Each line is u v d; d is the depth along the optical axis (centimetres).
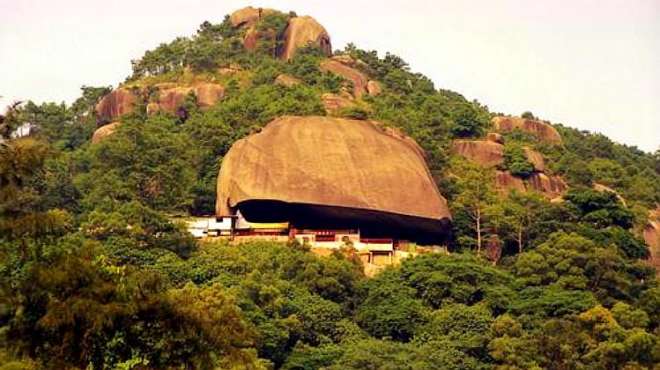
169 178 13200
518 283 11162
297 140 12812
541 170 15588
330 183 12319
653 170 18575
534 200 13825
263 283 10138
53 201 12712
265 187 12275
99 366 3819
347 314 10644
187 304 4072
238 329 4244
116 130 15088
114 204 12069
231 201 12456
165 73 19425
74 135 17350
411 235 12662
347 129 13188
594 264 11331
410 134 14812
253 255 11050
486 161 15612
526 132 17812
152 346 3919
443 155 14888
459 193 13838
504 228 13112
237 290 9656
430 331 9975
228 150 14125
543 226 12938
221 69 18812
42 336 3716
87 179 13475
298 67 18038
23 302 3678
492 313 10569
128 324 3856
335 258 11300
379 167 12650
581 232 12444
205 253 10888
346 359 9025
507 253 13162
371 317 10288
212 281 10156
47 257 3797
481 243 13025
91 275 3788
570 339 9050
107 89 19462
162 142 13950
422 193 12525
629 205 14862
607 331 9256
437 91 19500
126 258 10306
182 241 11138
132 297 3869
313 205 12188
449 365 9144
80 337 3731
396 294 10581
